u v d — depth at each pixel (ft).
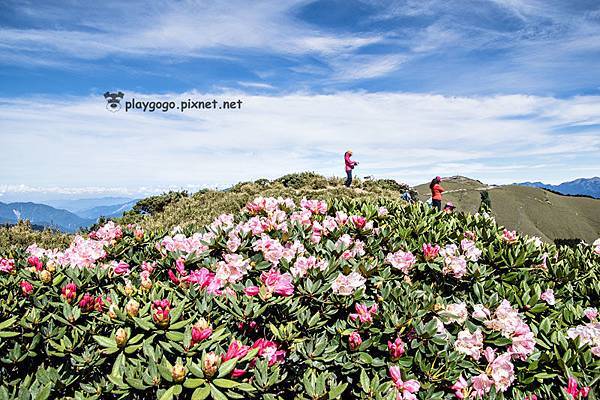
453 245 13.10
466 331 9.79
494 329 10.19
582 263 15.84
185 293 9.86
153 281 11.23
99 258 13.00
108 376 7.06
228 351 7.20
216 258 11.80
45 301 9.49
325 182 68.49
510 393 9.84
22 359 8.14
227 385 6.61
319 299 10.06
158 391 6.49
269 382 7.57
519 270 13.60
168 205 59.11
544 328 10.78
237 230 13.21
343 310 10.33
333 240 13.98
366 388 8.46
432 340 9.38
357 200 19.90
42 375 7.52
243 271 10.58
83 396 7.31
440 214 19.04
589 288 13.44
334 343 9.45
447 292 12.26
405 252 12.53
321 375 8.13
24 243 31.01
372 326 9.70
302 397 8.00
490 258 13.76
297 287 10.13
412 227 15.94
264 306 8.90
